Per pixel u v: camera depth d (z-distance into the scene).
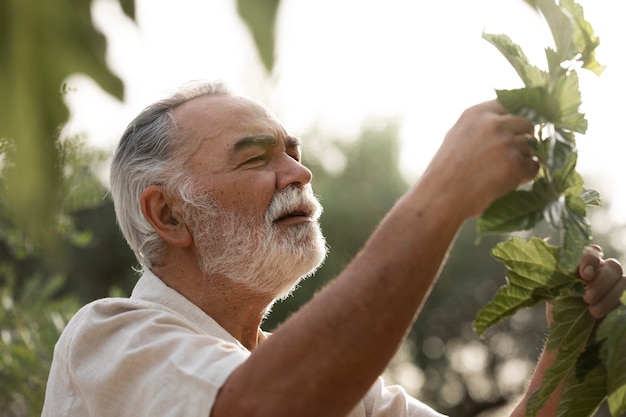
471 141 1.25
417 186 1.29
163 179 2.00
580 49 1.15
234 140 2.00
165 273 2.00
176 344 1.54
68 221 4.19
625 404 1.35
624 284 1.38
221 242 1.97
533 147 1.18
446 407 15.14
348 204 13.63
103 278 12.80
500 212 1.12
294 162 2.05
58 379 1.75
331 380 1.26
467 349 15.12
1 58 0.50
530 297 1.34
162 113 2.06
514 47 1.21
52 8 0.50
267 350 1.31
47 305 4.37
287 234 1.99
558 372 1.39
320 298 1.30
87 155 3.73
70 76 0.51
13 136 0.50
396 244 1.26
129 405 1.55
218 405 1.36
